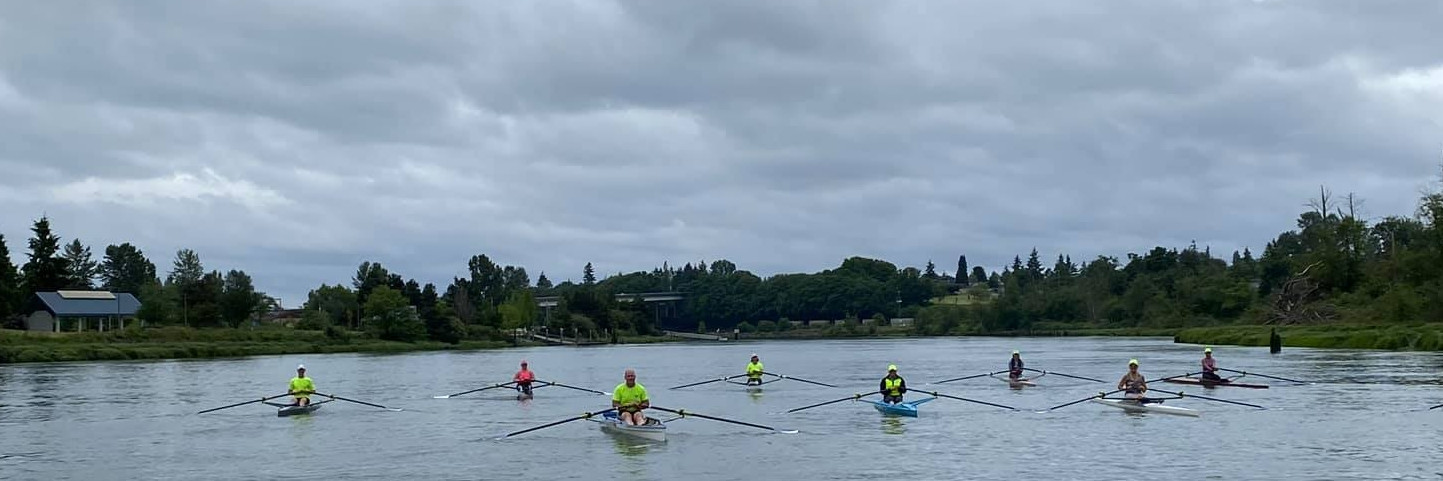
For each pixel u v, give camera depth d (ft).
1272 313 562.25
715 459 120.26
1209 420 149.48
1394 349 369.71
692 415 140.36
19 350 385.29
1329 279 541.75
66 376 292.40
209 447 134.92
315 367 356.59
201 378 282.56
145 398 211.00
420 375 302.66
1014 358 231.91
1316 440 128.88
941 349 540.11
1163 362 323.16
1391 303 447.01
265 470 117.60
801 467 115.03
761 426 143.33
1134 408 164.14
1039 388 217.97
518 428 150.41
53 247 620.49
